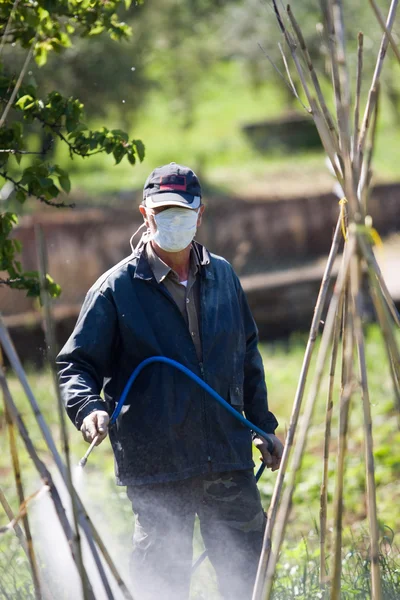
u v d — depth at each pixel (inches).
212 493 378.6
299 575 451.5
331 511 640.4
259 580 311.0
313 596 403.2
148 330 370.3
